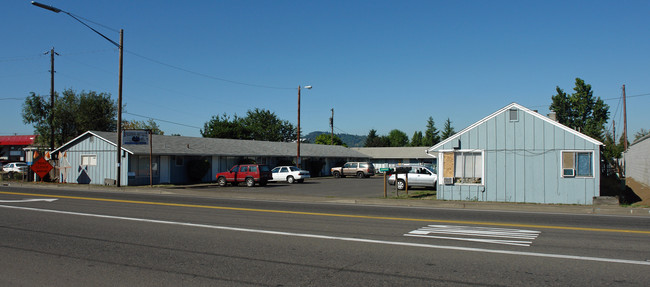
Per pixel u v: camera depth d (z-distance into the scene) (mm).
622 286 6172
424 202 18500
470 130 20953
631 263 7473
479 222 12562
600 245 9039
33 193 22250
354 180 42000
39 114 42406
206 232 10609
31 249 8602
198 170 36594
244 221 12508
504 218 13562
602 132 47000
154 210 15078
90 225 11609
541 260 7707
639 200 22031
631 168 39844
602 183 29516
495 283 6332
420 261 7648
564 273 6848
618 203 18250
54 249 8609
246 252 8383
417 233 10547
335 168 49812
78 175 35250
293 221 12562
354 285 6223
